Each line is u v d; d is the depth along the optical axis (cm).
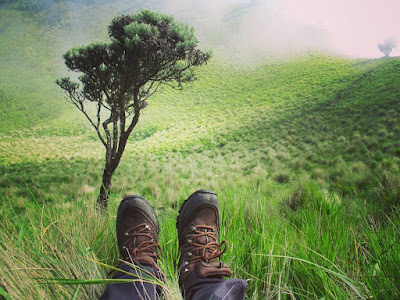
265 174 1955
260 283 141
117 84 970
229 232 173
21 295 97
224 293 97
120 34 912
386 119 3031
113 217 189
